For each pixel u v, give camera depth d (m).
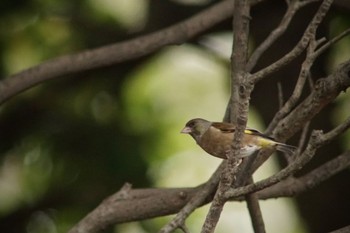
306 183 10.62
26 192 15.78
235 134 7.71
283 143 9.27
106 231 15.00
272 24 14.12
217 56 15.37
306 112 9.02
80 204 15.32
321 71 14.27
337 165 10.63
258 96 14.00
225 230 17.20
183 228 9.24
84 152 15.52
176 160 16.34
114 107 15.89
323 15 8.38
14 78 12.15
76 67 12.23
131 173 15.29
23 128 15.73
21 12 15.75
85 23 16.05
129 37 15.66
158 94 17.06
